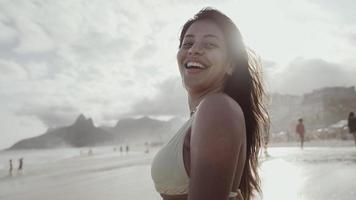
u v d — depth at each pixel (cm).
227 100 154
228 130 146
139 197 908
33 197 1198
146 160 3669
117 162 3753
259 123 224
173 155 175
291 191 710
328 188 713
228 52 195
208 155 144
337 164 1298
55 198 1091
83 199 986
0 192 1552
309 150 2681
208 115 149
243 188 214
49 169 3784
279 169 1224
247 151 212
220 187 142
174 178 175
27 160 8700
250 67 225
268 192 711
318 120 12262
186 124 178
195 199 143
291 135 6788
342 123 6200
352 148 2536
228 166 144
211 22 193
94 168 2927
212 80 192
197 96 198
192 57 189
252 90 221
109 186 1261
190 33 194
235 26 198
